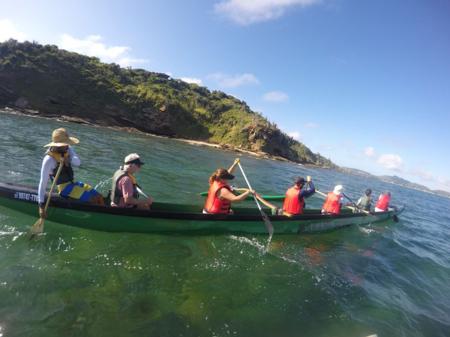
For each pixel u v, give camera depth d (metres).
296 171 38.72
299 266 6.08
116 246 5.40
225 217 6.60
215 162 27.36
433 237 12.30
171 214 6.03
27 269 4.25
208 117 70.75
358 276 6.29
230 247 6.29
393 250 8.68
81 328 3.38
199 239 6.32
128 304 3.94
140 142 32.78
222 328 3.85
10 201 5.55
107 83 58.28
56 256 4.73
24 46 51.56
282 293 4.97
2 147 12.29
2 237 4.90
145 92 61.81
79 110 53.09
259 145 65.06
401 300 5.66
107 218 5.61
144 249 5.49
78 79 55.09
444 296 6.34
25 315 3.42
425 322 5.07
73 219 5.53
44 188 4.96
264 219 6.96
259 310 4.39
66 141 5.14
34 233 4.95
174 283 4.64
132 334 3.43
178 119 64.44
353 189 30.66
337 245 7.98
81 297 3.89
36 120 34.75
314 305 4.81
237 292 4.75
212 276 5.07
